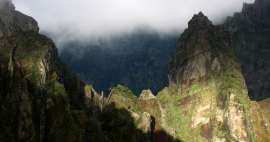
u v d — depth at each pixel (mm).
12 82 153625
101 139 170750
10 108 146750
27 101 151125
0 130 137875
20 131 144375
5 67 158250
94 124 174250
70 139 152125
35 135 147750
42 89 162250
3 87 151250
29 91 157125
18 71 160625
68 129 154000
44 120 153375
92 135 167500
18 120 145750
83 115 168000
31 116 149125
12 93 150625
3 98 148000
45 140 151625
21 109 148250
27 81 159500
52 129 153500
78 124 163875
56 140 151500
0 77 152875
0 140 134500
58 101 160125
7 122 142750
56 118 155875
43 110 154875
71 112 165625
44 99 159000
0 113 142625
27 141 144750
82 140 155125
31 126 147375
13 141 139375
